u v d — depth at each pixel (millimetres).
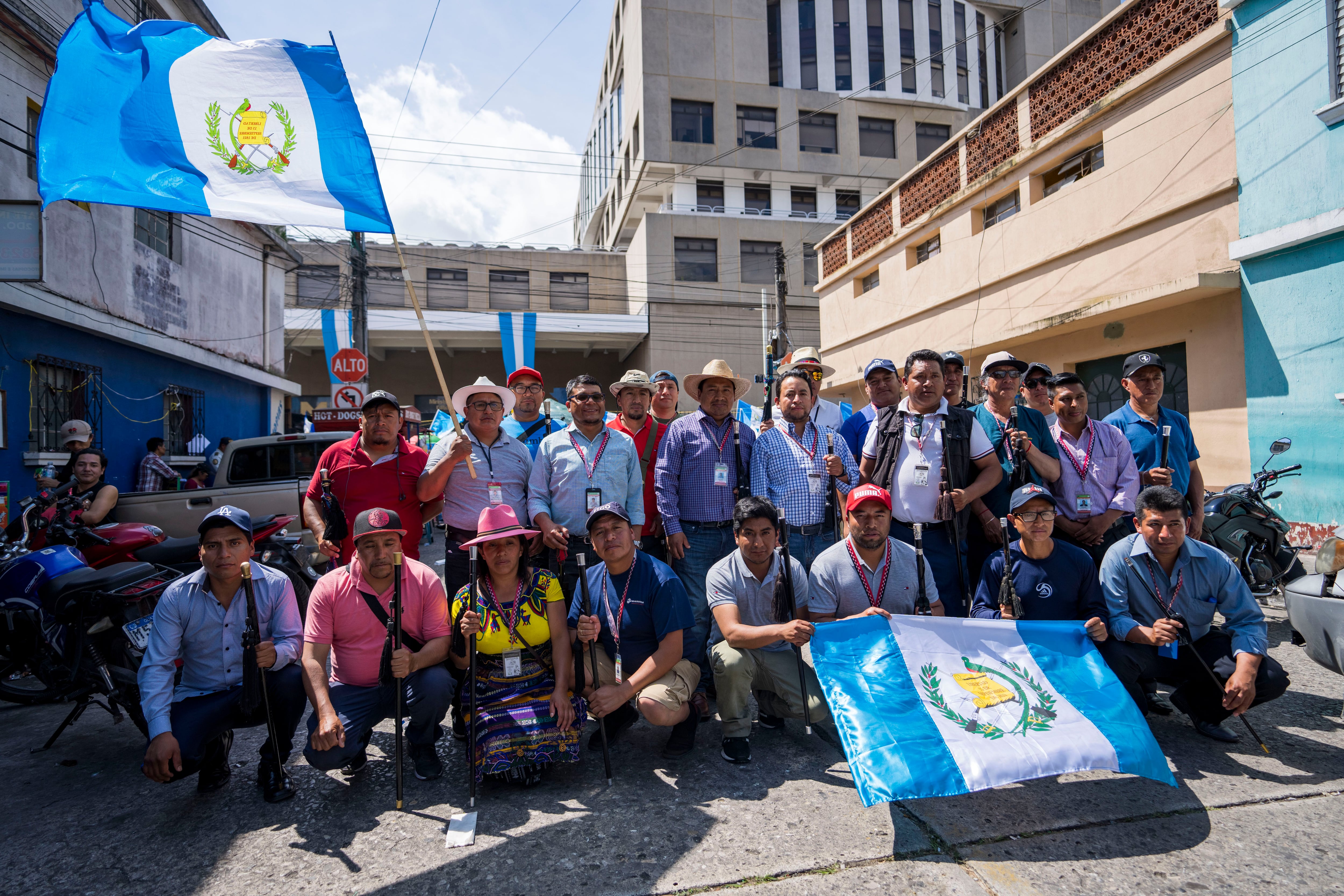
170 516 6355
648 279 27375
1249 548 5645
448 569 4113
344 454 4121
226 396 13297
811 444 4191
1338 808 2674
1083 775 2998
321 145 3707
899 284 14992
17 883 2389
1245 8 7805
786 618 3324
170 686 2885
